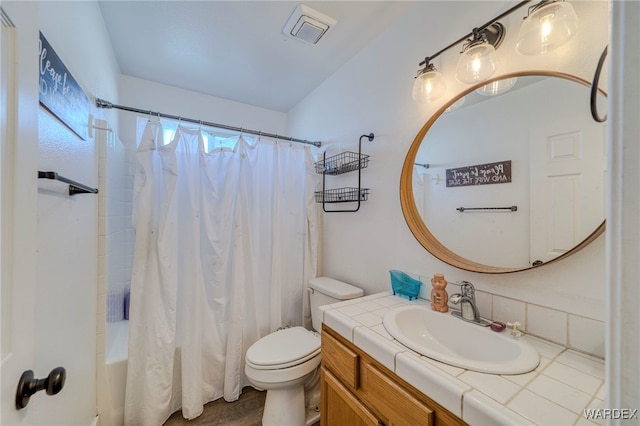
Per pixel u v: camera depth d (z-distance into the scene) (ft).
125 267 6.02
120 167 5.86
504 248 3.27
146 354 4.78
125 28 4.95
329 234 6.72
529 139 3.07
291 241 6.61
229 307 5.69
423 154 4.31
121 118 6.44
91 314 4.12
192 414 4.97
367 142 5.46
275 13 4.57
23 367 1.67
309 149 6.73
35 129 1.83
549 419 1.77
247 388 5.90
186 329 5.16
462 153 3.76
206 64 6.13
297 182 6.72
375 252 5.24
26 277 1.72
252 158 6.14
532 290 3.01
